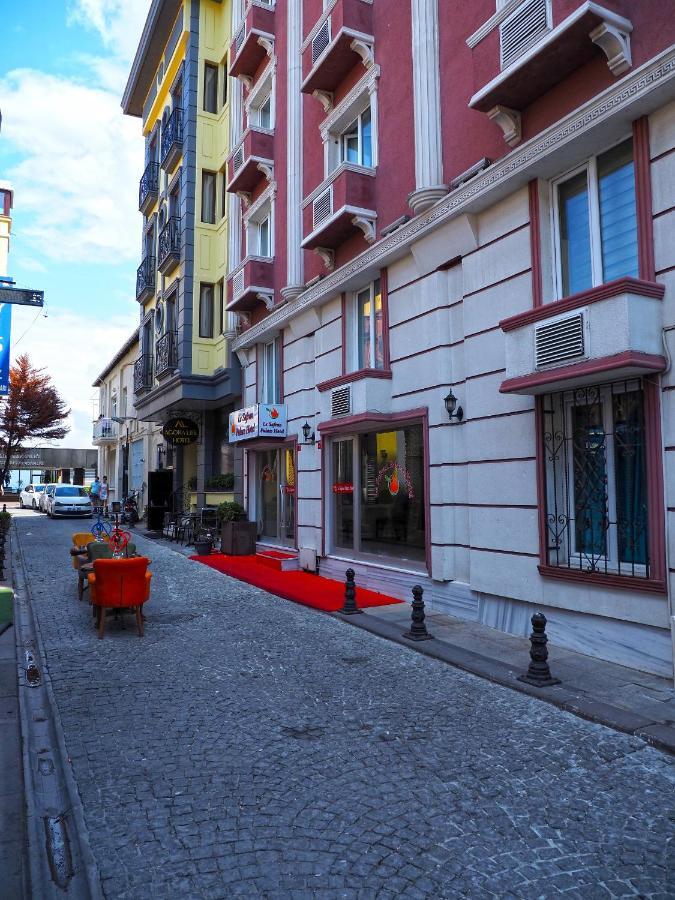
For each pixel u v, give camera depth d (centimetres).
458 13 878
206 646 736
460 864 318
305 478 1322
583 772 417
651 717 495
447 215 848
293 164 1370
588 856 324
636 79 595
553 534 722
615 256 673
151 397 2189
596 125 639
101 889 298
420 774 414
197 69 1980
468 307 847
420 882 304
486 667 631
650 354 581
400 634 768
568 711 523
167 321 2141
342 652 711
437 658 680
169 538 1933
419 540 970
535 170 730
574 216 731
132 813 366
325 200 1133
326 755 443
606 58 649
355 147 1203
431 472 920
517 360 694
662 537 591
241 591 1099
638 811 368
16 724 514
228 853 327
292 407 1401
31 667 680
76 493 3189
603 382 647
